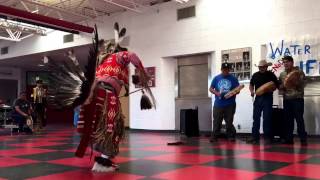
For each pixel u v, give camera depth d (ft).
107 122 13.03
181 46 36.06
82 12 42.55
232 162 15.33
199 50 34.68
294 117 23.72
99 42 14.06
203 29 34.47
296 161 15.55
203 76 35.04
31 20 36.50
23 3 37.99
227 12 32.86
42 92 39.40
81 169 13.75
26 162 15.60
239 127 31.58
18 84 71.92
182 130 31.45
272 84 24.39
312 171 13.05
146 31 39.01
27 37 51.19
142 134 33.88
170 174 12.55
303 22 28.66
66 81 13.41
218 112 26.21
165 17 37.40
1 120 45.88
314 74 27.96
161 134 33.94
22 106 37.63
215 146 22.21
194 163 15.07
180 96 36.83
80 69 13.39
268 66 27.25
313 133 28.09
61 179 11.76
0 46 58.95
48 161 15.89
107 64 13.60
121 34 14.34
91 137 13.08
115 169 13.42
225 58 32.81
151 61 38.58
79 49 48.75
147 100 14.38
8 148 21.45
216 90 26.63
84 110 13.20
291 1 29.25
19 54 55.06
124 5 39.50
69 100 13.29
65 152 19.27
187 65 36.32
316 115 27.99
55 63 13.71
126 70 13.89
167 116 37.45
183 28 35.94
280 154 17.99
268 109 24.59
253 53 31.12
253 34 31.19
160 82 37.83
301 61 28.55
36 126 38.27
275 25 30.01
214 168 13.78
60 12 41.68
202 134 32.76
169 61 37.52
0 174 12.72
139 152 19.03
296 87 23.40
